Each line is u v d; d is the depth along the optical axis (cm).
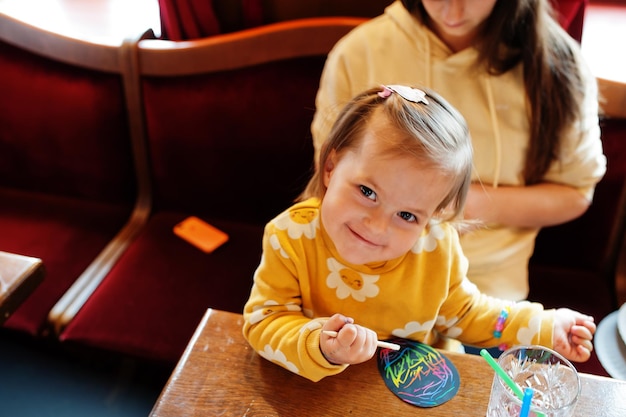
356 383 76
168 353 130
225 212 168
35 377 155
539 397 73
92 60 150
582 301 141
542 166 119
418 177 69
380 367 78
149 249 154
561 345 85
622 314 109
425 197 70
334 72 123
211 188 164
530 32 109
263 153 157
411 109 73
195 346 80
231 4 162
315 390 75
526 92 113
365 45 120
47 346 152
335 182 75
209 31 163
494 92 115
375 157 70
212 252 155
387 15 121
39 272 99
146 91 152
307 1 159
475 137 117
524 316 88
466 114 117
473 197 114
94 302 139
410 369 78
